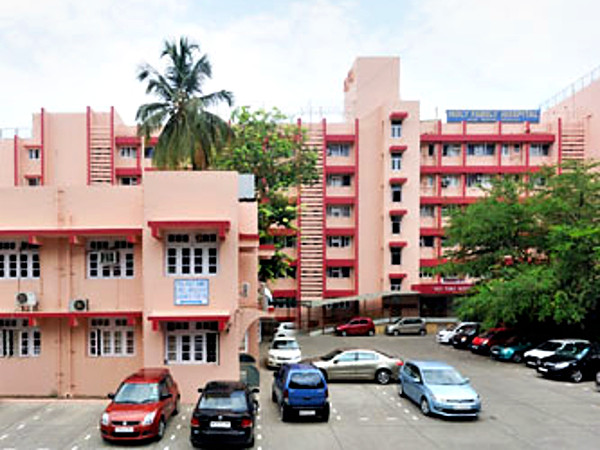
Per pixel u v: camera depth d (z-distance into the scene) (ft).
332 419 52.29
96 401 57.93
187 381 58.80
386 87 152.56
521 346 90.27
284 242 130.93
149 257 59.00
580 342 79.66
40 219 61.93
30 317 60.49
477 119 151.94
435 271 107.04
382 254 142.51
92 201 62.28
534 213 96.17
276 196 101.86
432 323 145.07
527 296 84.64
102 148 140.87
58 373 61.87
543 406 57.82
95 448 42.98
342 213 147.33
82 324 62.23
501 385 69.56
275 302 144.05
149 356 58.59
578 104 150.82
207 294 59.31
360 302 145.48
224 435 41.57
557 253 86.12
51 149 140.46
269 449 43.09
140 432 43.16
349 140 145.07
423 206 149.69
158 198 59.47
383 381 70.54
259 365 87.20
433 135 147.23
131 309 62.13
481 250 105.70
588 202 93.25
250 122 101.30
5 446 43.45
